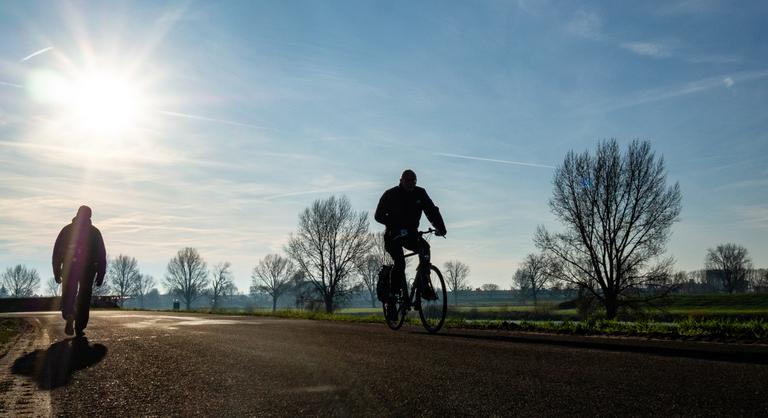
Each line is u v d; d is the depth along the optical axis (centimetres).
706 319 748
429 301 736
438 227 753
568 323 802
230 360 478
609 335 686
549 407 285
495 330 806
